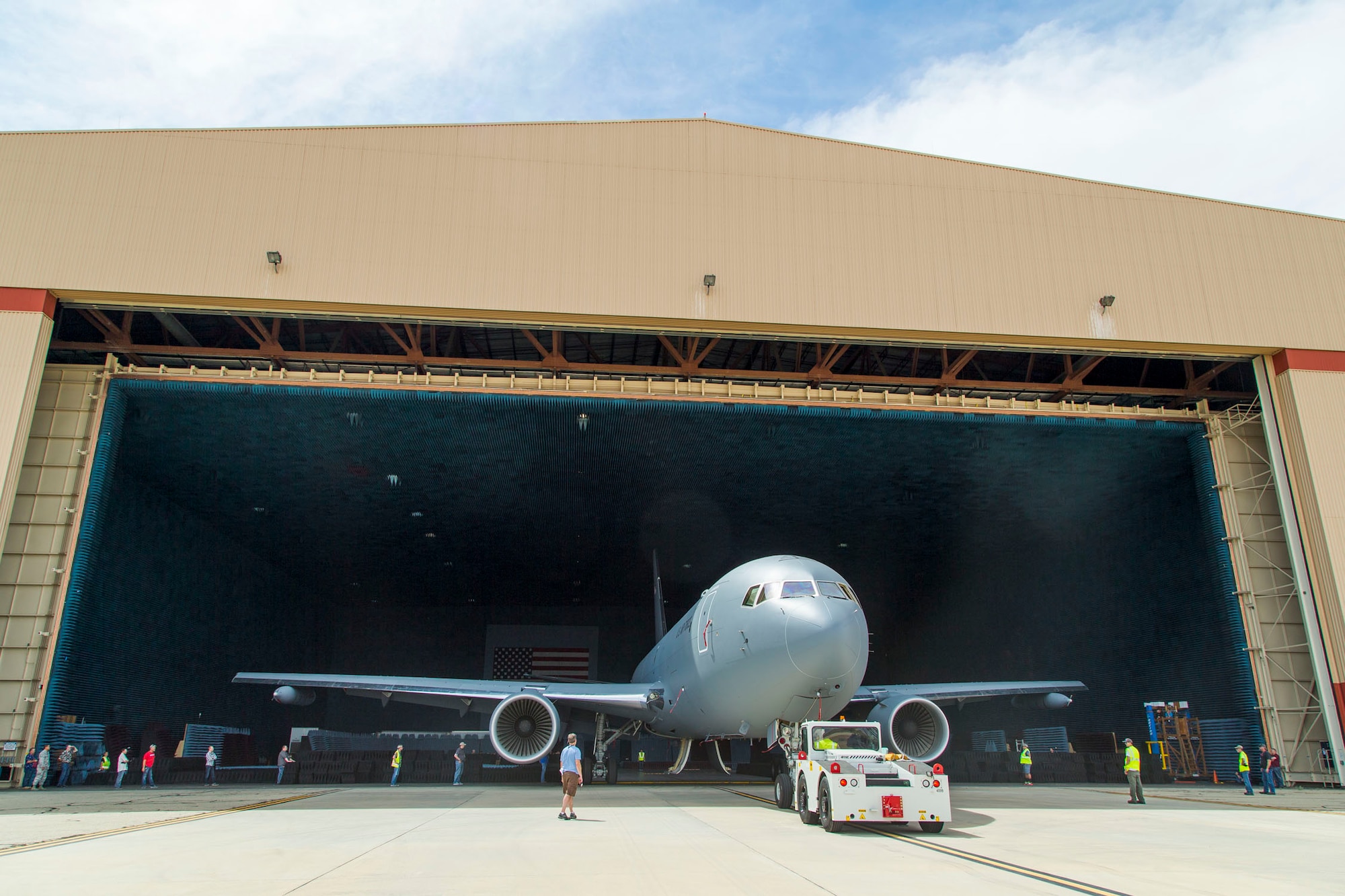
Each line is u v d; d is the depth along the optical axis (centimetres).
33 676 2088
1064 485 3116
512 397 2398
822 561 4244
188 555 3297
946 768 2675
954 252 2483
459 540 3841
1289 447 2495
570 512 3475
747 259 2400
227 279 2220
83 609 2356
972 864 836
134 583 2866
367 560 4138
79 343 2367
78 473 2236
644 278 2350
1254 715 2448
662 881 729
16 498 2197
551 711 2083
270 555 4009
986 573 4294
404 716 5122
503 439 2691
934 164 2558
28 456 2234
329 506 3347
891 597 4900
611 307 2319
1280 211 2658
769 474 3038
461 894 666
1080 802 1736
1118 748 3278
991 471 2984
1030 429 2606
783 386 2594
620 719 2878
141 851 921
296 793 2019
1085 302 2486
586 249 2353
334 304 2236
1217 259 2578
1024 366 3039
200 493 3136
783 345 2911
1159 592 3078
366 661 5144
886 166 2539
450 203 2344
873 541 3884
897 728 1895
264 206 2286
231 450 2775
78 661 2512
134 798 1806
